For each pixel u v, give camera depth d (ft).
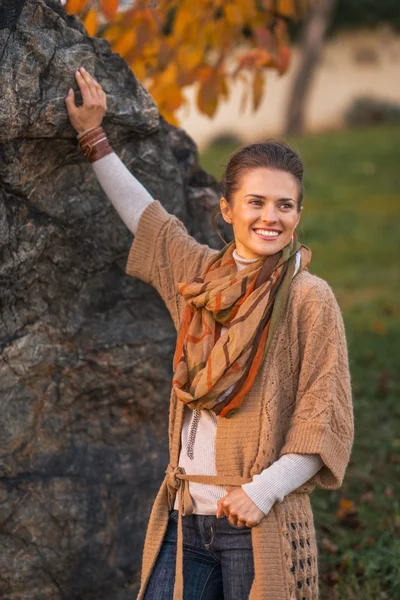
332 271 42.55
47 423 14.57
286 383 11.31
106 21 18.78
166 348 15.31
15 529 14.32
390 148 78.02
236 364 10.96
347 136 86.79
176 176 15.28
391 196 60.70
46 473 14.57
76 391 14.78
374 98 108.88
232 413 11.12
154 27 18.57
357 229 51.16
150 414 15.43
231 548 11.23
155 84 19.88
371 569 16.94
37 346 14.25
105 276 14.93
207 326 11.40
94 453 14.99
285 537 11.00
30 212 13.73
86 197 14.34
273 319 11.12
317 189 63.16
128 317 15.16
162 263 13.16
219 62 20.85
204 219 15.87
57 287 14.42
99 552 14.97
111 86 14.03
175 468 11.66
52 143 13.60
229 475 11.19
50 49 13.14
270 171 11.30
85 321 14.80
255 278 11.27
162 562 11.72
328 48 112.37
